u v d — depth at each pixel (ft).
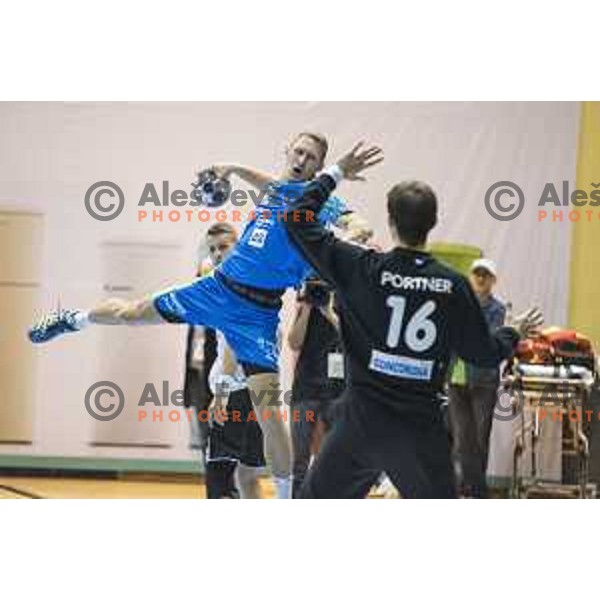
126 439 84.12
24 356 84.07
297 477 64.80
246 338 56.03
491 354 41.63
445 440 41.55
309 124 82.02
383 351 41.24
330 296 58.29
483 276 73.36
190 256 83.41
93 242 83.87
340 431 41.70
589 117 81.20
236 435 57.98
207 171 71.77
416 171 81.71
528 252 81.56
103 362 84.17
